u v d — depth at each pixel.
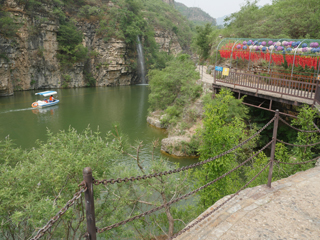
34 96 44.06
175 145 18.94
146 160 17.56
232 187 9.52
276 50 18.19
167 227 9.74
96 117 30.17
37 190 6.91
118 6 73.44
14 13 46.97
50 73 55.28
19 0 47.62
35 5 50.84
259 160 10.25
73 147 9.36
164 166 9.47
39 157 8.88
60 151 8.55
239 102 18.06
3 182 6.91
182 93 26.97
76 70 59.56
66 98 43.28
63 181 7.73
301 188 5.21
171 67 31.55
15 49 47.12
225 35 35.78
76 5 64.75
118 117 30.33
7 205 6.48
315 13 23.83
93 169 8.16
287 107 19.00
